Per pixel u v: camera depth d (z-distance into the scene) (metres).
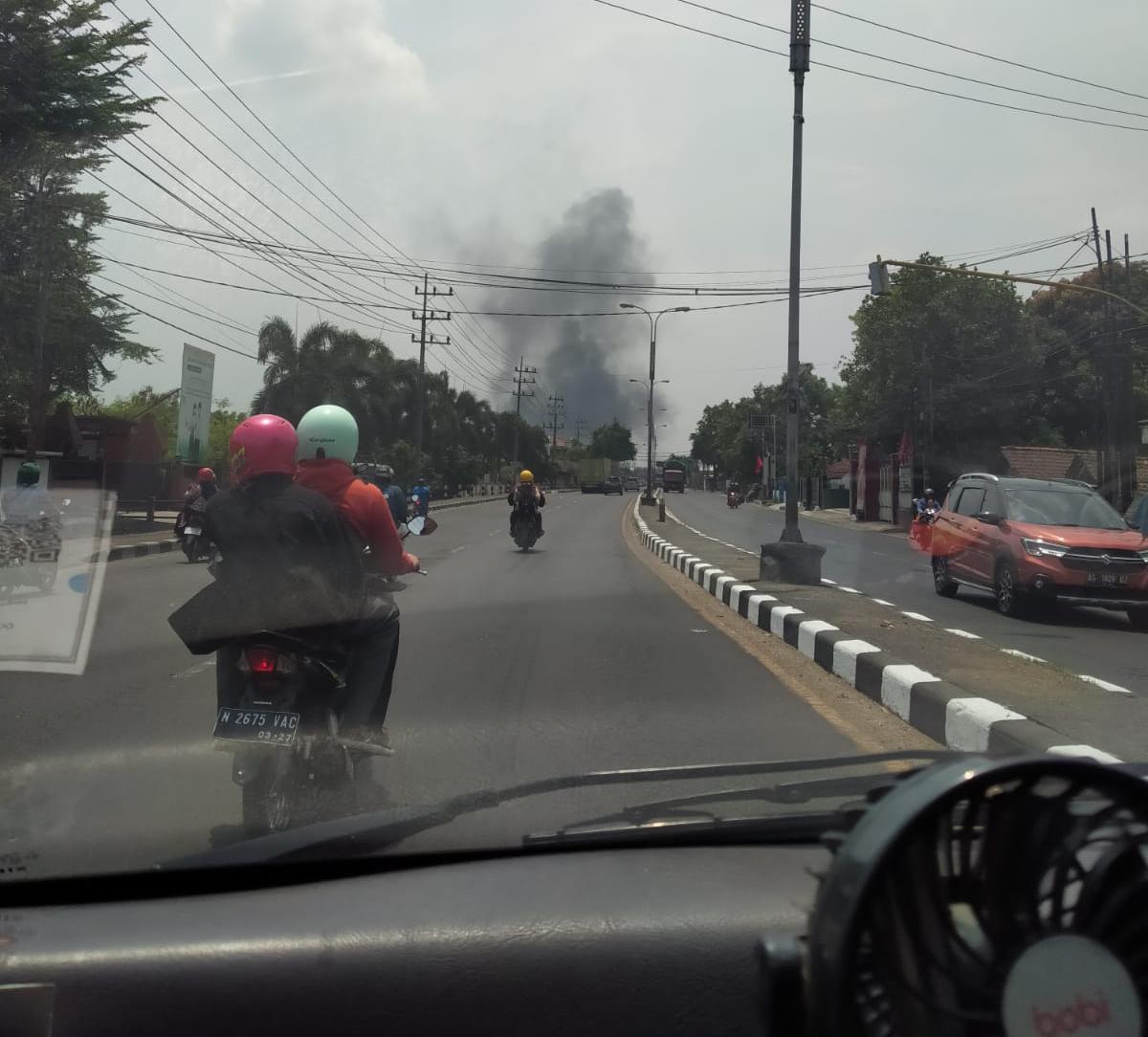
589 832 3.21
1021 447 40.09
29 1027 2.37
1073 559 12.77
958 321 38.50
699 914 2.69
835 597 12.72
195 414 30.62
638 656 9.30
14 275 21.19
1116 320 31.09
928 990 1.62
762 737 6.26
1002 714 5.93
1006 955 1.63
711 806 3.45
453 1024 2.42
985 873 1.67
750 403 93.88
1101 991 1.63
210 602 4.03
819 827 3.21
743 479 93.25
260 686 3.94
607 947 2.57
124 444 31.84
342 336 47.56
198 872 2.99
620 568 18.84
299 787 3.97
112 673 8.09
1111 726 5.94
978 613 14.06
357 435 4.92
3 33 18.38
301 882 3.03
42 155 19.59
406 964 2.52
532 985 2.48
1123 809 1.70
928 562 24.70
